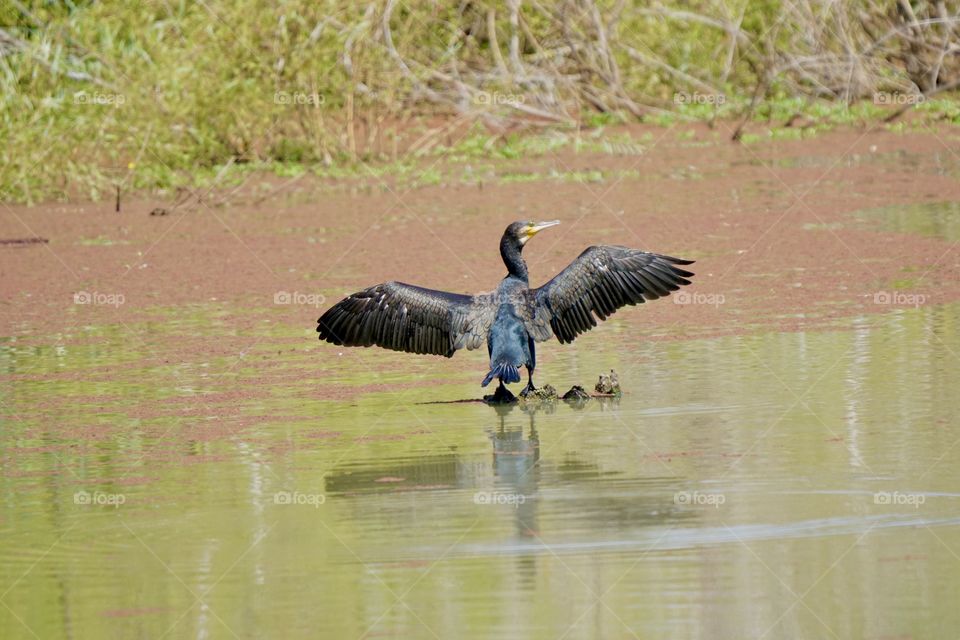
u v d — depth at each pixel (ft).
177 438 38.34
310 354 48.47
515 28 110.52
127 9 99.30
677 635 24.32
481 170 96.48
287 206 86.07
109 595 27.32
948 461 32.96
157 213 85.15
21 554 29.66
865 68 114.32
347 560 28.53
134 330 53.52
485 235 71.20
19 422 40.70
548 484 32.71
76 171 92.99
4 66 97.14
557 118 109.81
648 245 66.03
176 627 25.54
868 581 26.27
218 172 97.86
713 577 26.76
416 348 38.52
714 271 59.26
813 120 109.60
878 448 34.17
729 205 77.05
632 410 38.99
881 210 73.10
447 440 36.94
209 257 69.26
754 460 33.71
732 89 118.21
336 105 103.81
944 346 44.55
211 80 98.68
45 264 69.15
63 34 99.81
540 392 40.57
